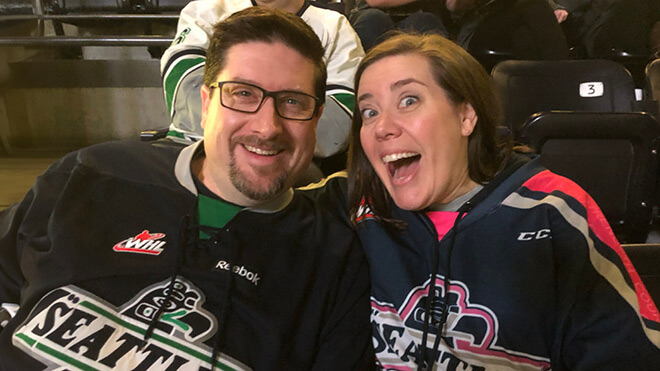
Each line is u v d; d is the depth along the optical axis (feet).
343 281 3.40
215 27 3.45
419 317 3.22
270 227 3.47
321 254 3.43
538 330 3.03
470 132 3.38
